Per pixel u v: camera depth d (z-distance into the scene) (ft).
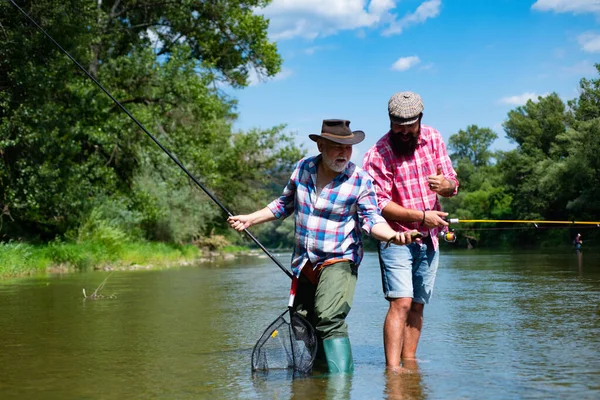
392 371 11.39
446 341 14.48
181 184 88.79
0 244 49.83
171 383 10.84
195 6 86.58
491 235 165.27
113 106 71.31
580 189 137.28
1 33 53.47
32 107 53.93
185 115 80.33
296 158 112.88
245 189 117.39
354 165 12.46
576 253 73.87
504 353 12.73
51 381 11.12
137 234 84.69
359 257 12.53
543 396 9.12
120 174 78.79
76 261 54.29
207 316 20.45
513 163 177.37
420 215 12.51
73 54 57.47
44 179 55.06
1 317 20.56
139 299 26.63
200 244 128.47
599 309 19.35
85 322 19.16
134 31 84.74
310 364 11.66
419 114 12.59
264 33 92.02
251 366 11.94
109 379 11.22
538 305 20.84
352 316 19.67
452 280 33.30
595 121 132.98
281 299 26.23
